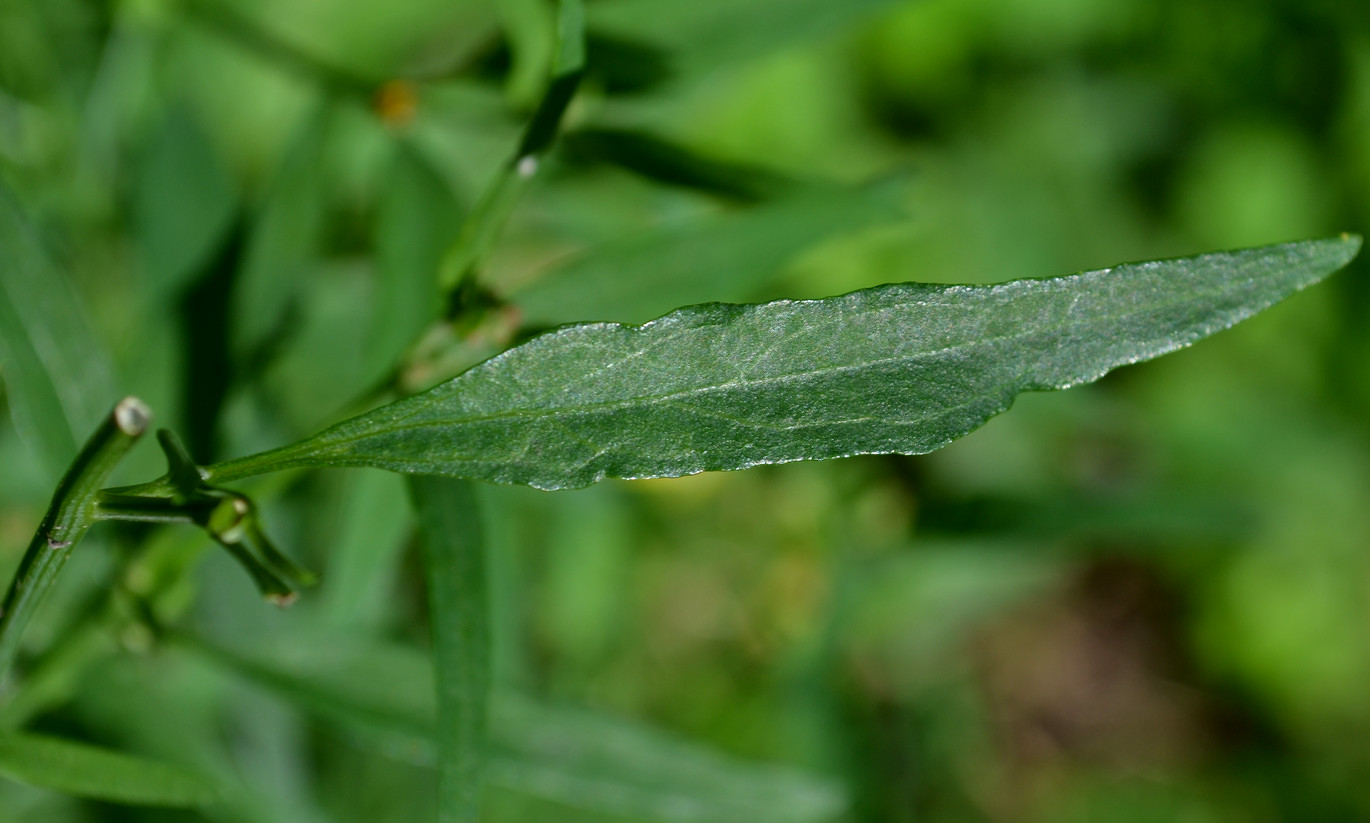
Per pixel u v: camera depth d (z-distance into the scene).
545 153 0.31
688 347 0.28
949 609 0.63
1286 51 0.72
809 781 0.35
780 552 0.60
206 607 0.35
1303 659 0.75
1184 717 0.78
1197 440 0.72
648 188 0.40
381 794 0.46
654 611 0.60
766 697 0.60
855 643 0.62
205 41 0.44
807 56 0.66
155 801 0.30
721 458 0.28
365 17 0.55
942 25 0.68
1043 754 0.77
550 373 0.28
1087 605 0.78
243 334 0.36
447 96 0.37
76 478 0.28
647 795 0.34
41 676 0.33
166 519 0.29
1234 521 0.46
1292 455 0.72
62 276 0.32
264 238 0.36
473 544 0.30
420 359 0.32
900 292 0.28
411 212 0.34
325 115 0.37
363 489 0.33
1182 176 0.72
